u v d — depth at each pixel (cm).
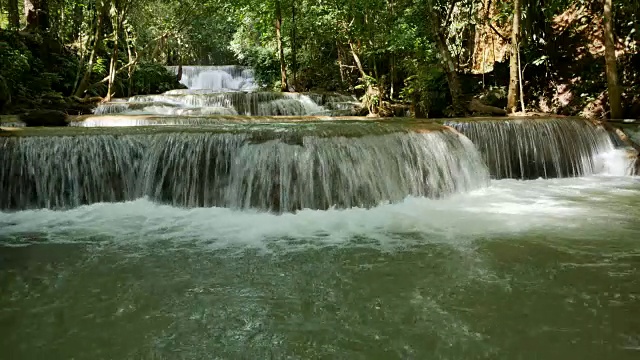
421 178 676
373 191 630
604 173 912
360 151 634
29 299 342
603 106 1245
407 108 1458
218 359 265
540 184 797
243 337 289
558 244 455
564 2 1375
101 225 536
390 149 659
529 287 354
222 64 3294
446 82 1422
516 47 1263
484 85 1470
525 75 1451
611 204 630
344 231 511
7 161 603
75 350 274
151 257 431
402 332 292
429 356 265
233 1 1812
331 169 614
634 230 500
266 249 452
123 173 642
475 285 360
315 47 1995
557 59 1413
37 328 300
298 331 296
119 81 1759
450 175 707
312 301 337
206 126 753
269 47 2166
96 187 634
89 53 1656
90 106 1266
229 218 565
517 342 278
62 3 1691
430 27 1402
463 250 441
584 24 1409
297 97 1550
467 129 848
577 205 625
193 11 1983
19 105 1166
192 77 2517
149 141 641
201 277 383
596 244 453
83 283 371
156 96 1441
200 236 495
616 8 1302
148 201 638
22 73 1288
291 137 617
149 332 295
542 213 579
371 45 1487
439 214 579
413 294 346
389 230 512
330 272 391
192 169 626
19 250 450
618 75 1273
